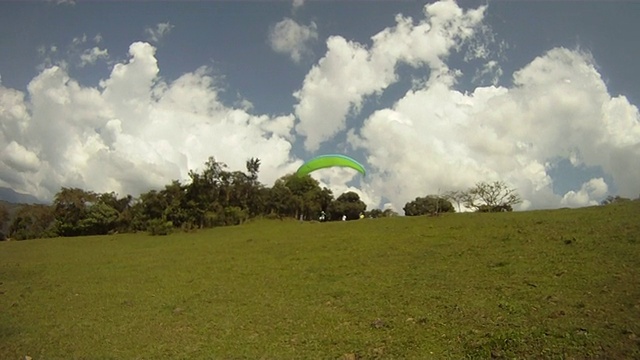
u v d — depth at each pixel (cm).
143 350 1434
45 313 1952
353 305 1730
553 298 1452
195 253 3506
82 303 2109
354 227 4106
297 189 6181
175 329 1636
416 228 3531
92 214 6266
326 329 1489
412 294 1773
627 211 2784
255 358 1296
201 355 1353
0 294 2367
